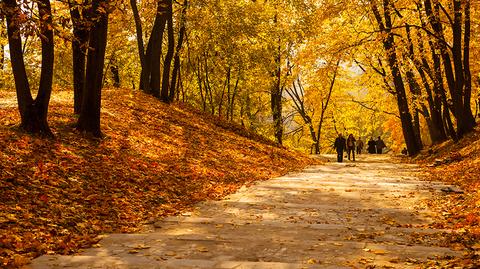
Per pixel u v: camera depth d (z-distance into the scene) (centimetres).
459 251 656
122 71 4109
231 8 2817
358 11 2469
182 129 2189
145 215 965
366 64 3669
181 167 1531
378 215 998
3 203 809
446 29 2684
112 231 818
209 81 3859
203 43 3092
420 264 588
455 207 1034
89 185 1062
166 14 2631
